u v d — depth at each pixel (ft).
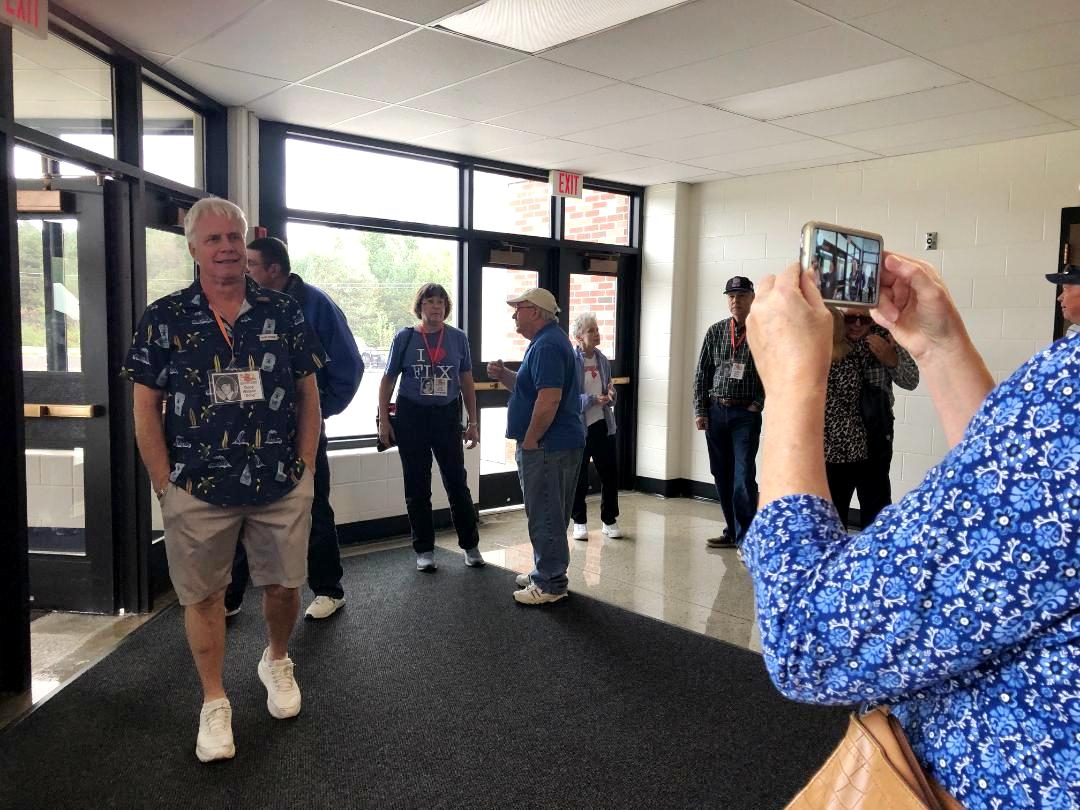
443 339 13.21
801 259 2.17
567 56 10.68
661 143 15.61
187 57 10.91
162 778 7.06
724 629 10.98
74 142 9.59
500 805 6.73
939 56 10.41
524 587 12.48
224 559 7.38
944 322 2.44
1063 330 14.19
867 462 11.07
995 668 1.63
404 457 13.16
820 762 7.50
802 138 14.97
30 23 8.00
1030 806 1.55
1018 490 1.48
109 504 11.18
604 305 20.24
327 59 10.93
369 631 10.62
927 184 15.85
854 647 1.65
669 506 19.19
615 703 8.64
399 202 16.14
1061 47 10.00
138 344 7.00
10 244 8.16
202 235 6.97
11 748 7.54
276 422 7.38
